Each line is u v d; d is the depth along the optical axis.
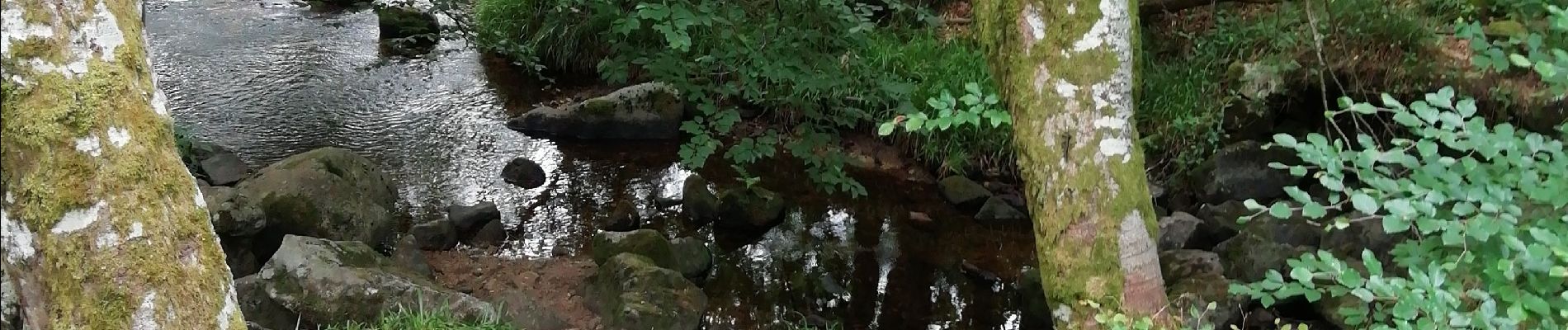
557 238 5.35
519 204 5.82
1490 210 2.13
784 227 5.67
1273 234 4.64
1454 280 2.39
